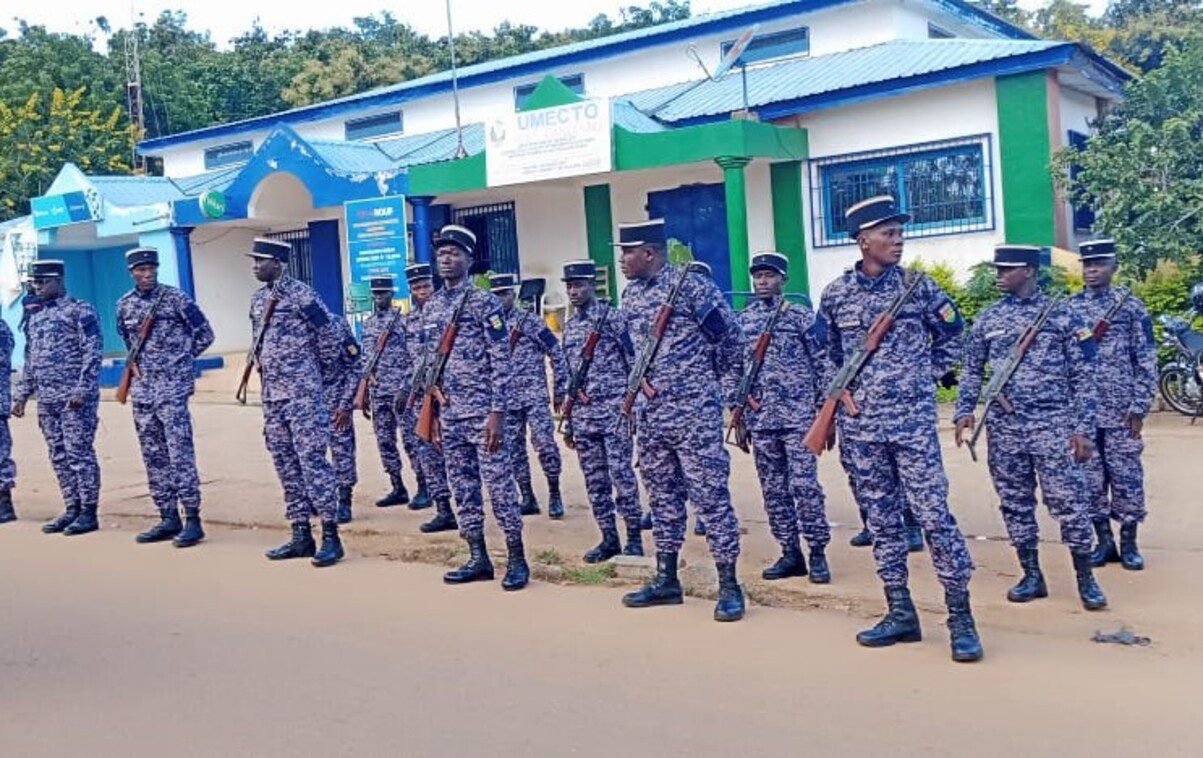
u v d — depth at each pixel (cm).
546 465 967
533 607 696
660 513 684
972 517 888
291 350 836
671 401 654
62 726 534
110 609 731
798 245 1706
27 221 2661
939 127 1587
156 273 923
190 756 493
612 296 1925
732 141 1588
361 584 769
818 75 1748
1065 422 650
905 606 596
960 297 1452
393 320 1038
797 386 730
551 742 489
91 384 979
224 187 2264
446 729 509
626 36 2222
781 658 582
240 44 4216
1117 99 1722
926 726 488
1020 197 1528
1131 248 1337
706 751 473
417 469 1036
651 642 617
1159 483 963
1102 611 648
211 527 995
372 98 2347
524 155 1756
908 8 1884
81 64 3550
